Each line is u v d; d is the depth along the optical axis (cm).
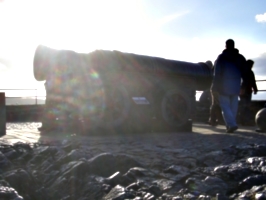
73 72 805
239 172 337
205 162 407
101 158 368
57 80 821
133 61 835
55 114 841
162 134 809
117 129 800
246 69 838
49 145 551
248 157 423
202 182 311
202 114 1350
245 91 1086
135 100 824
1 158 396
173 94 885
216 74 822
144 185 308
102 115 782
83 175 345
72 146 524
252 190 288
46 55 820
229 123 827
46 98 841
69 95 812
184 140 661
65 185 326
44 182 349
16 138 687
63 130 823
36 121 1614
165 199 280
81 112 796
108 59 797
